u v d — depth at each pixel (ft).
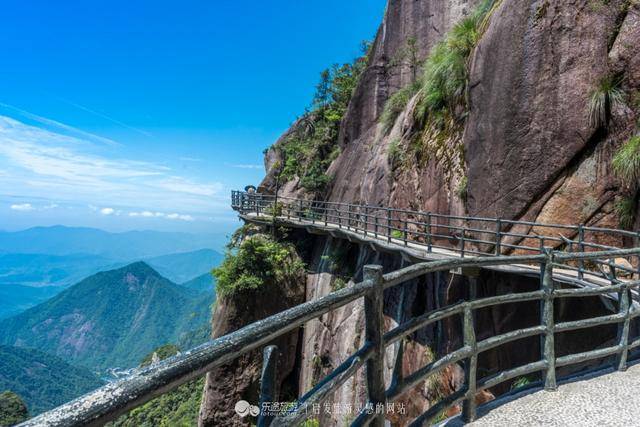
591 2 30.68
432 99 46.21
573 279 22.56
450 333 29.17
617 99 28.53
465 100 40.68
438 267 8.26
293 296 58.13
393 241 39.01
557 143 30.68
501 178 33.32
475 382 8.96
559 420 8.89
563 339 22.65
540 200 31.17
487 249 33.65
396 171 51.65
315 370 50.08
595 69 29.94
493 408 9.48
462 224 37.06
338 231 49.67
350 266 52.54
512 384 23.65
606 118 29.07
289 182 95.55
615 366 11.99
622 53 28.94
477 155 36.04
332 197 76.07
